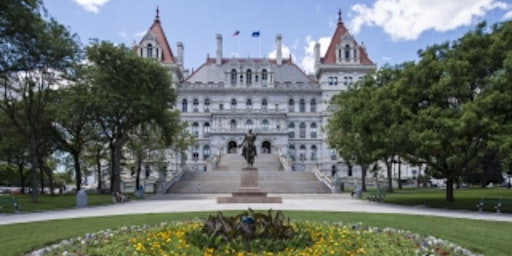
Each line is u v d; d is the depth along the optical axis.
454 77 32.41
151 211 29.45
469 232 18.11
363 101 43.06
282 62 121.88
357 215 25.20
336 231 15.63
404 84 34.56
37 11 36.88
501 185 85.06
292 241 12.71
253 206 33.16
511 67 28.27
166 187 56.25
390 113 34.78
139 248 12.48
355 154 49.34
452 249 13.39
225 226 13.34
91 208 34.00
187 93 110.69
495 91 28.58
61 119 53.78
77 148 58.28
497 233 17.91
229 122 106.25
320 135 110.31
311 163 109.12
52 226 20.78
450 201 35.53
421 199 39.94
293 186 56.72
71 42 40.59
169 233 15.18
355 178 76.12
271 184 56.91
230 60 117.94
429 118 30.72
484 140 30.58
